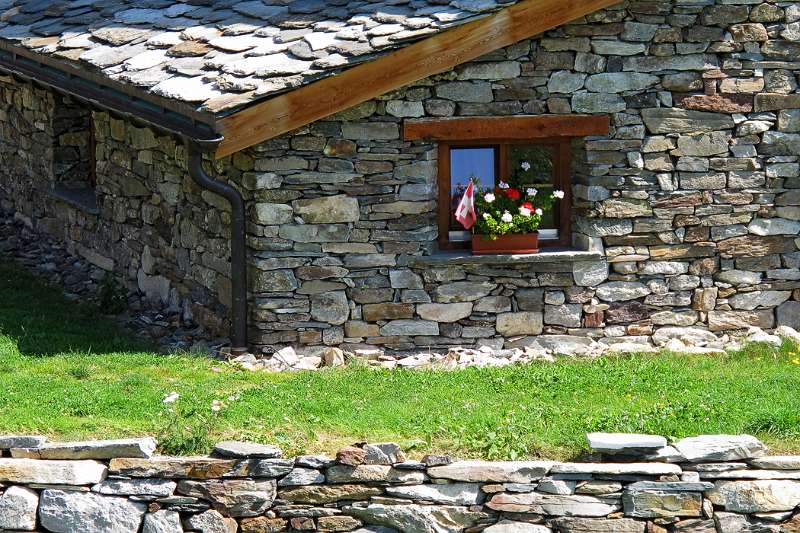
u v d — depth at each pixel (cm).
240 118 1046
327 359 1134
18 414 900
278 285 1134
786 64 1170
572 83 1144
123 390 984
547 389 1004
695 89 1162
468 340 1170
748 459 820
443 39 1090
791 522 818
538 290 1173
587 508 817
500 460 838
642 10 1141
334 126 1114
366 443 835
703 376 1041
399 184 1137
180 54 1145
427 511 821
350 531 828
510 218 1141
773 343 1147
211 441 855
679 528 817
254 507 828
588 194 1162
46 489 833
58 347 1131
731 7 1152
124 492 831
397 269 1151
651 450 824
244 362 1118
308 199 1124
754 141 1177
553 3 1108
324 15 1154
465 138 1137
